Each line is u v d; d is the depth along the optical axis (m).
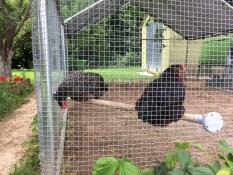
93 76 1.22
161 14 2.11
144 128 1.86
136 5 1.90
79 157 1.48
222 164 1.20
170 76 1.25
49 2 1.15
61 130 1.51
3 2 4.08
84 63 1.57
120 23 1.78
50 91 1.03
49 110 1.03
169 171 0.94
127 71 1.71
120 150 1.56
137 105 1.26
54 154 1.07
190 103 2.48
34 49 1.10
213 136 1.76
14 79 3.81
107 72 1.61
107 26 1.73
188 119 1.24
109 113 2.00
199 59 2.43
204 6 1.82
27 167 1.42
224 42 2.88
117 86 1.65
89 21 1.91
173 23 2.71
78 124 1.93
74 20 1.91
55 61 1.53
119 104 1.26
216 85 2.60
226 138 1.74
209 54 2.38
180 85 1.25
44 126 1.03
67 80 1.20
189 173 0.88
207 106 2.47
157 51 2.48
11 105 2.97
